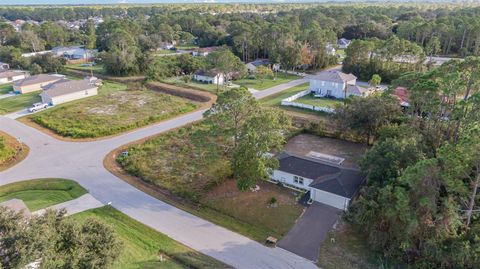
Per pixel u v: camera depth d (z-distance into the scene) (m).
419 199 22.41
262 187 35.62
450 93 30.84
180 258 25.59
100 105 63.38
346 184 32.19
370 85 72.94
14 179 37.78
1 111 60.56
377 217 25.06
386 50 77.00
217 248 26.88
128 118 56.47
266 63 95.75
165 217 30.95
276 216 30.86
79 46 129.25
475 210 23.33
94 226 20.59
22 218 18.38
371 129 42.75
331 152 43.22
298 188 35.19
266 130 32.81
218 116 35.09
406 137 31.66
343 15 151.62
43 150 45.16
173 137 48.97
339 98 66.75
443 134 32.84
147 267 24.64
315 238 27.89
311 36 92.44
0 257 16.11
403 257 24.50
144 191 35.34
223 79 80.19
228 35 123.25
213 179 36.97
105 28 117.25
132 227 29.34
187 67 91.44
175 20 158.38
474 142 21.19
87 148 45.84
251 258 25.75
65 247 18.89
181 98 69.81
